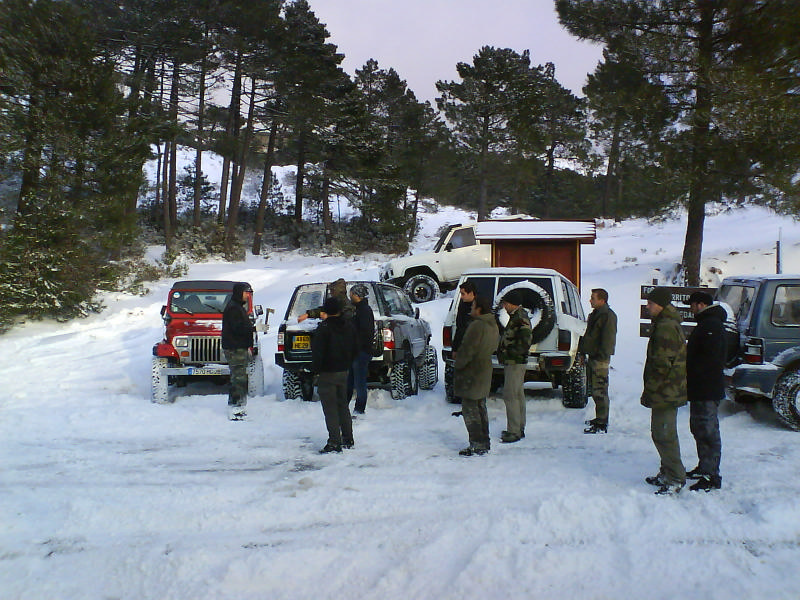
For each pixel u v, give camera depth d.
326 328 6.91
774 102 13.97
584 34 17.64
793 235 22.03
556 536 4.52
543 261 16.31
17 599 3.79
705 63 15.23
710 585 3.83
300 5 36.19
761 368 7.91
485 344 6.63
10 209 19.19
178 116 32.22
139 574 4.10
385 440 7.43
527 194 44.19
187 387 11.55
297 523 4.90
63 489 5.74
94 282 19.48
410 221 37.75
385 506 5.20
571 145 41.28
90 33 20.39
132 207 23.91
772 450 6.79
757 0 15.20
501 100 36.69
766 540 4.44
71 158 19.19
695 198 15.90
